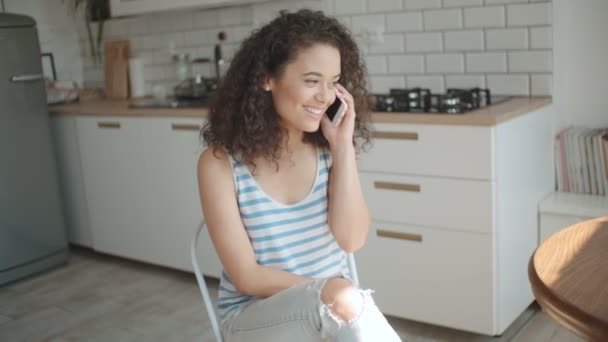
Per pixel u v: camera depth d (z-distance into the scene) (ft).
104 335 9.46
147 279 11.51
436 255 8.40
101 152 11.94
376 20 10.72
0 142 11.40
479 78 9.92
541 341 8.33
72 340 9.36
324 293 4.36
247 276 4.88
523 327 8.76
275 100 4.96
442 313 8.53
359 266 9.10
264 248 5.03
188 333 9.36
